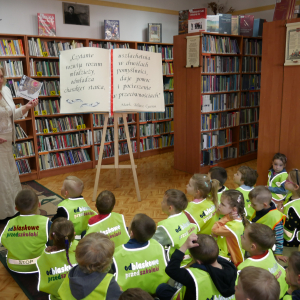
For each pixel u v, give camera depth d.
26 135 4.73
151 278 1.70
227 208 2.13
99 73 3.68
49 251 1.89
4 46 4.35
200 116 4.85
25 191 2.29
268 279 1.16
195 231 2.13
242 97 5.72
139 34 6.41
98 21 5.74
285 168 3.65
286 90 3.51
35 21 4.96
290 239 2.65
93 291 1.34
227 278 1.41
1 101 3.10
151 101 3.85
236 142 5.79
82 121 5.35
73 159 5.34
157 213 3.56
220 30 5.08
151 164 5.81
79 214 2.51
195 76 4.77
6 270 2.45
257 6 6.75
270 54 3.59
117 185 4.50
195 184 2.39
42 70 4.79
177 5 6.95
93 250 1.36
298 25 3.27
